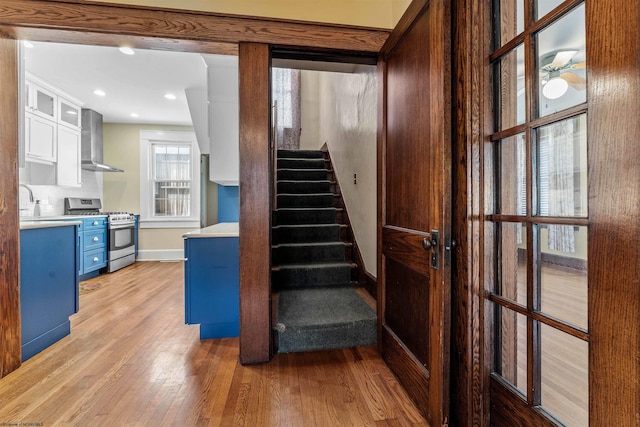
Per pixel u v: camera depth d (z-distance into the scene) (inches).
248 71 74.0
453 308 53.7
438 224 51.0
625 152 28.5
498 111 49.1
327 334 83.4
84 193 198.8
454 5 52.6
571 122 37.1
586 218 33.8
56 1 67.2
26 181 158.9
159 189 222.5
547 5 40.0
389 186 75.1
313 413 58.2
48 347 85.0
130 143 216.2
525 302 44.6
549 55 39.7
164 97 165.6
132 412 58.2
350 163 134.0
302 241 133.3
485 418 49.9
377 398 62.8
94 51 117.6
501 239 48.5
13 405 60.2
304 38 75.7
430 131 53.6
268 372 72.4
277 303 97.7
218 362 77.0
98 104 176.7
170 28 70.7
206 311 89.7
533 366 41.6
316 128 223.3
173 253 220.2
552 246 39.2
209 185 150.9
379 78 79.3
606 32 30.0
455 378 53.1
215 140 109.4
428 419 55.0
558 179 38.7
